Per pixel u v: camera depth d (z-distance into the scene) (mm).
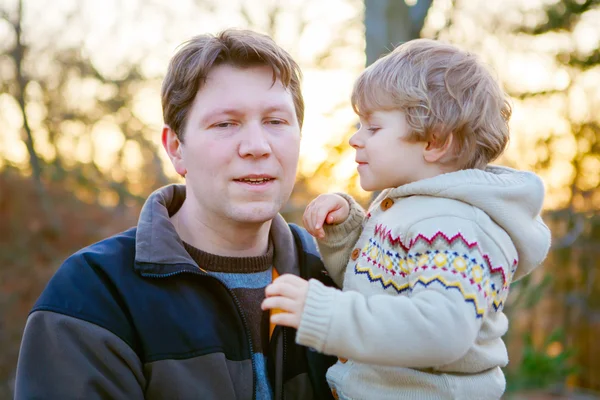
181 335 1468
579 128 7488
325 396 1642
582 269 8203
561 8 6477
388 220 1527
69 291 1456
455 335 1267
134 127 7484
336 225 1726
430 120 1500
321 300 1300
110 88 7445
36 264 7492
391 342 1258
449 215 1413
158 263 1518
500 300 1454
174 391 1428
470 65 1581
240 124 1553
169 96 1637
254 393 1526
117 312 1447
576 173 7719
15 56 7695
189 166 1606
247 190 1542
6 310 7137
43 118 7777
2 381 6527
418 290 1339
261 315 1636
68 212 7695
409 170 1552
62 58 7609
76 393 1364
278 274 1722
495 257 1402
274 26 5871
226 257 1643
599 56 6938
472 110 1520
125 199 7668
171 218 1763
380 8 4105
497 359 1506
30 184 7746
